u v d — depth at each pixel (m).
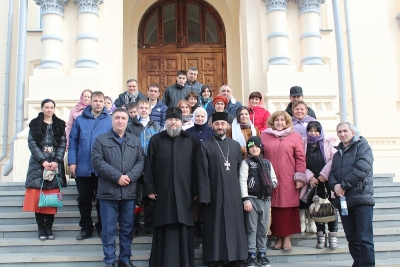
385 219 6.56
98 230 5.91
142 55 12.38
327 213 5.37
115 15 9.49
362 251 4.82
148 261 5.46
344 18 12.61
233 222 5.08
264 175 5.31
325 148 5.70
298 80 9.22
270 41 9.52
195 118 5.93
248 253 5.23
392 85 12.51
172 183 5.14
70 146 5.91
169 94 8.09
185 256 4.97
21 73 9.47
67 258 5.37
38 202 5.64
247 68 9.66
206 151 5.28
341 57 9.73
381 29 12.77
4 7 12.32
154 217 5.13
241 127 5.95
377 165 11.79
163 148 5.29
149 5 12.61
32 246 5.73
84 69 8.96
